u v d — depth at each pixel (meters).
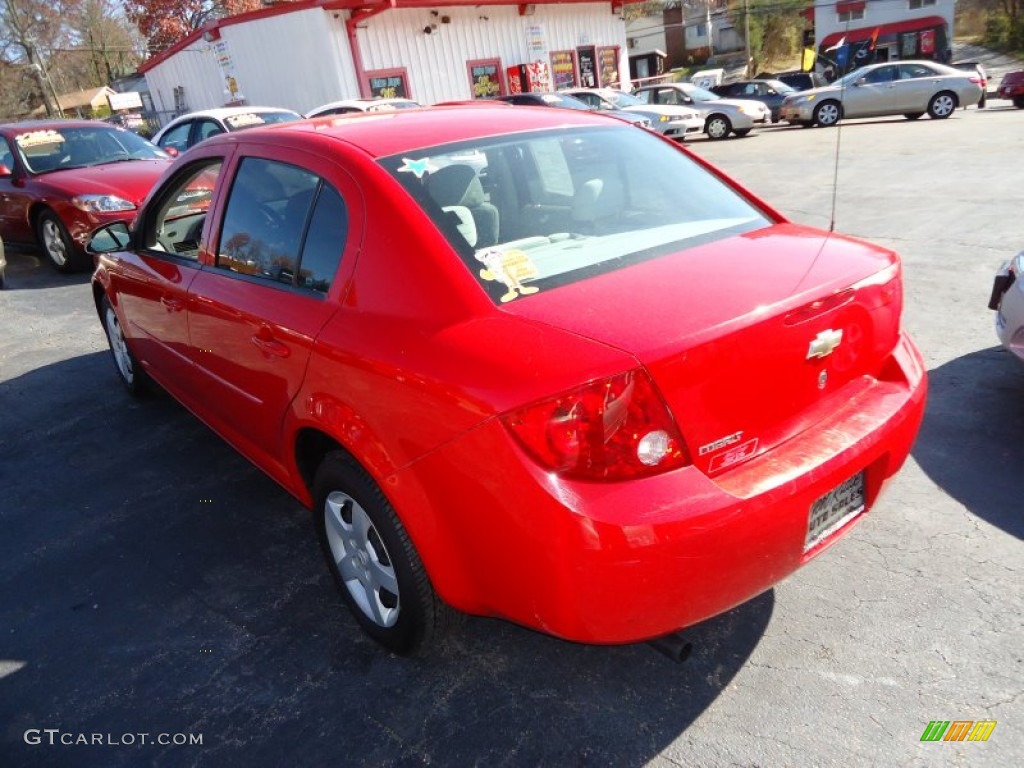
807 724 2.28
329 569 2.90
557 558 1.91
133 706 2.55
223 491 3.87
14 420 4.92
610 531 1.86
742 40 55.16
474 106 3.42
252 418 3.13
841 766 2.13
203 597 3.08
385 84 18.89
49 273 8.77
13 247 10.04
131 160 9.14
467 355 2.05
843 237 2.76
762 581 2.11
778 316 2.10
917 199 9.20
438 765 2.25
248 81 19.72
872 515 3.22
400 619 2.49
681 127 20.08
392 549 2.38
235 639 2.83
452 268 2.25
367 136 2.79
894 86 19.83
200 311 3.29
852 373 2.42
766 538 2.03
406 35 19.09
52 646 2.86
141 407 4.96
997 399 4.09
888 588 2.79
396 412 2.19
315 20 17.67
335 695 2.53
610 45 24.70
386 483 2.25
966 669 2.42
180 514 3.69
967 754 2.14
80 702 2.59
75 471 4.19
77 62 48.78
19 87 44.19
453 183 2.56
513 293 2.21
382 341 2.27
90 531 3.61
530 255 2.38
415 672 2.61
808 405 2.28
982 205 8.50
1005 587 2.75
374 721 2.42
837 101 20.72
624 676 2.52
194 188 3.51
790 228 2.84
